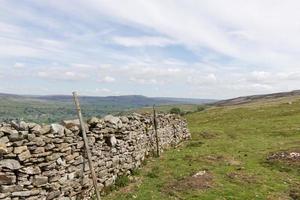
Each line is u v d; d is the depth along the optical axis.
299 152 31.64
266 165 28.70
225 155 32.38
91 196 18.61
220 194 19.86
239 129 63.62
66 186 16.50
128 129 25.17
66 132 16.73
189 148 38.84
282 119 73.88
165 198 18.94
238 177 23.81
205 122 95.69
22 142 13.88
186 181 22.06
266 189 21.36
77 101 17.16
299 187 22.19
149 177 23.59
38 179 14.55
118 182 21.44
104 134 21.03
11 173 13.31
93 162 19.17
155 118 33.47
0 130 13.35
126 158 24.19
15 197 13.48
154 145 33.12
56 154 15.83
